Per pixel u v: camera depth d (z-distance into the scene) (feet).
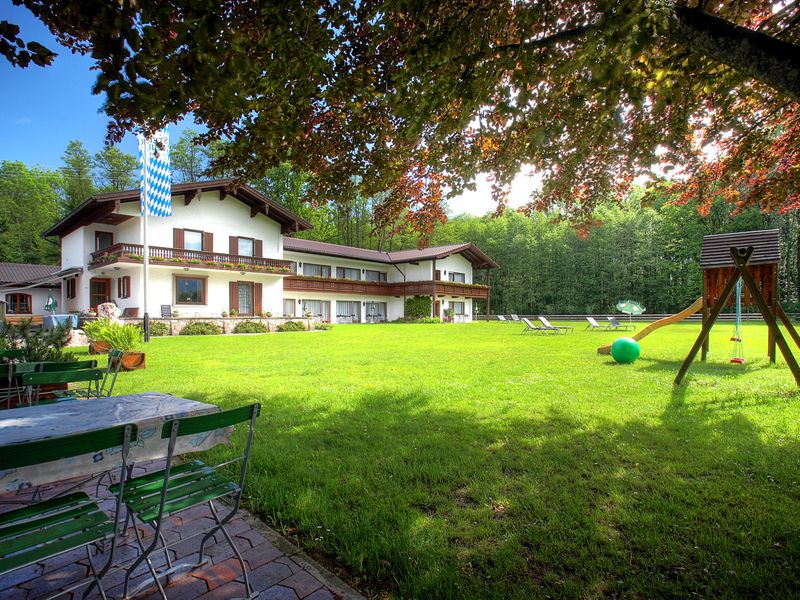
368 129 13.76
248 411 7.55
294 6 8.83
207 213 78.69
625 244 144.66
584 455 12.90
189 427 6.50
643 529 8.71
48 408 9.00
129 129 10.65
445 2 10.11
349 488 10.82
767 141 16.20
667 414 17.46
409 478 11.50
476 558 7.77
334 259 112.78
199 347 47.52
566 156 16.12
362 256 114.42
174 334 67.31
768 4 12.44
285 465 12.48
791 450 13.00
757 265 30.09
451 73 10.21
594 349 45.21
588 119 13.50
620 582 7.07
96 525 6.47
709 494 10.18
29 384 12.12
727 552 7.85
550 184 17.78
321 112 13.33
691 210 124.88
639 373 27.99
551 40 9.60
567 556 7.81
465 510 9.57
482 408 18.90
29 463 5.14
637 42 7.18
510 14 10.93
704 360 33.53
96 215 69.62
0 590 7.25
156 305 70.95
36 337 20.72
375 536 8.59
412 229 21.26
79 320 60.54
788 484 10.71
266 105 10.65
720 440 14.02
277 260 86.79
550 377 26.94
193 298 76.13
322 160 14.83
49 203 144.36
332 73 10.17
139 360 30.94
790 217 113.29
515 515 9.43
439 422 16.72
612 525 8.98
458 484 11.12
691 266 130.72
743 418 16.58
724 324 88.22
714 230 124.88
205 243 78.23
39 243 138.00
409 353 41.96
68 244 82.69
